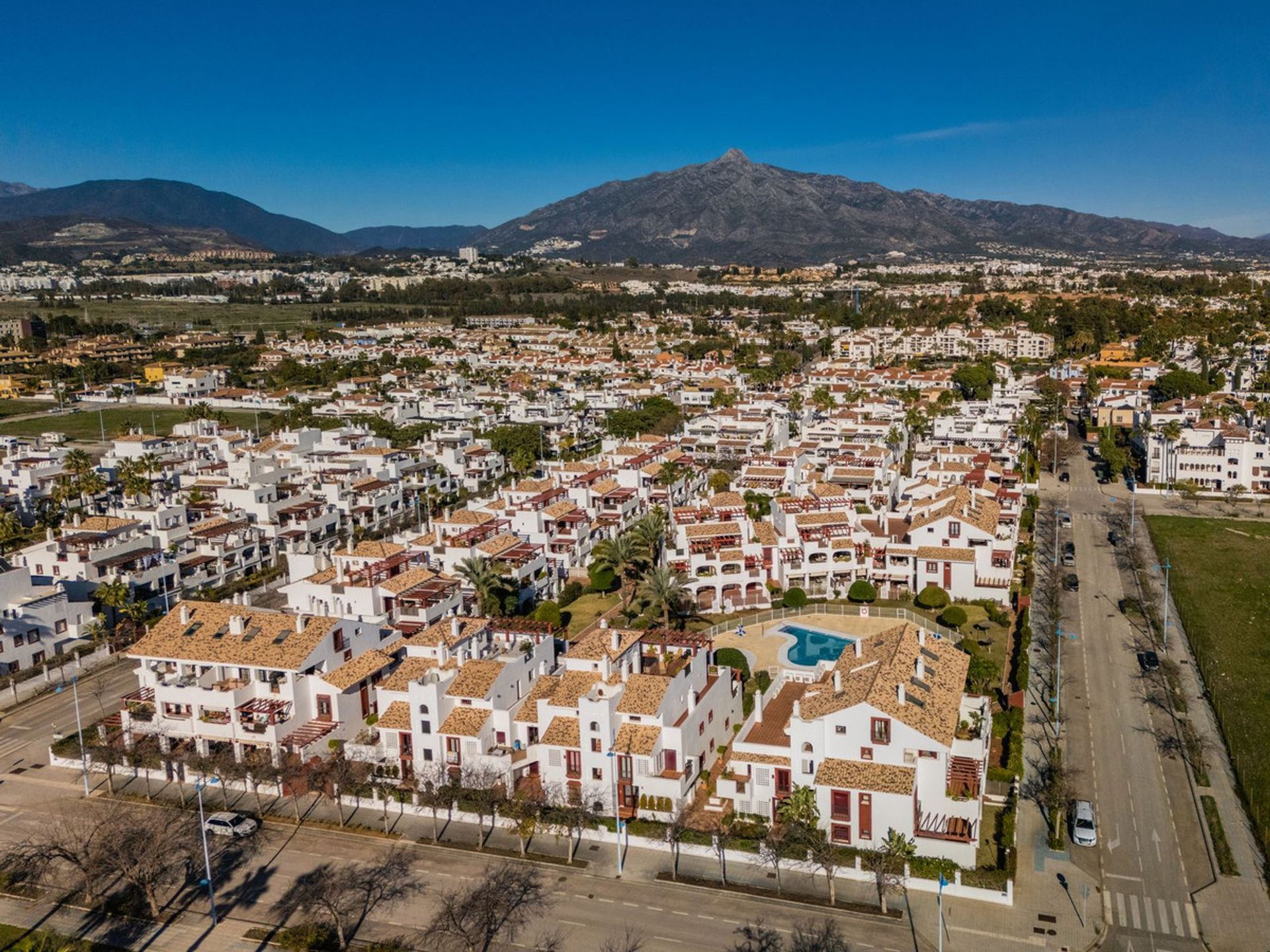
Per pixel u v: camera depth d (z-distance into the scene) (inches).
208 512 7672.2
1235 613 5846.5
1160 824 3604.8
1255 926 3006.9
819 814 3452.3
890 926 3048.7
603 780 3713.1
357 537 7834.6
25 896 3371.1
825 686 3831.2
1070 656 5246.1
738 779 3641.7
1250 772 3969.0
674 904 3196.4
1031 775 3966.5
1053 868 3336.6
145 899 3316.9
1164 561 6884.8
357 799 3887.8
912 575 6225.4
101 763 4249.5
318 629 4340.6
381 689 4082.2
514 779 3838.6
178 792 4035.4
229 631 4407.0
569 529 6830.7
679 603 5866.1
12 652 5231.3
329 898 3112.7
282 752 3998.5
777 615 5930.1
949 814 3437.5
